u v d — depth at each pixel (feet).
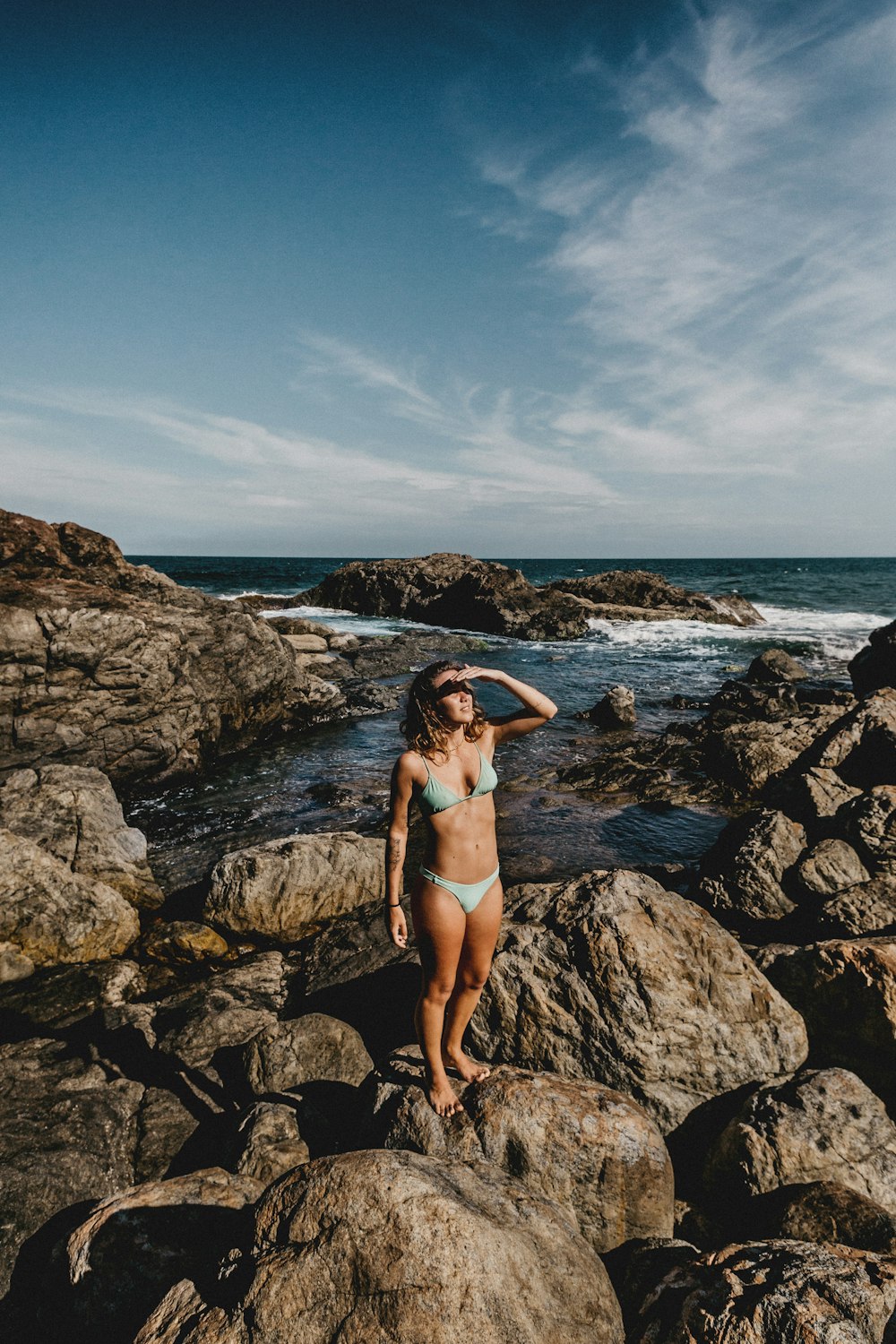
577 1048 15.10
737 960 16.21
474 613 126.72
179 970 23.63
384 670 81.25
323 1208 8.91
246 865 25.62
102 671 41.24
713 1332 8.64
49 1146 14.25
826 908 22.22
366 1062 16.40
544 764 46.85
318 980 21.17
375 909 25.35
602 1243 11.46
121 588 55.11
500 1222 9.45
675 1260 10.66
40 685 39.68
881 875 22.80
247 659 52.44
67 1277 10.83
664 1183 11.98
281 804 40.42
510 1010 15.56
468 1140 11.74
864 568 361.10
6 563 49.44
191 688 45.98
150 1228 11.06
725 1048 15.07
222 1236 10.96
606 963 15.38
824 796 27.63
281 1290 8.27
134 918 24.91
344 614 148.87
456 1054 13.14
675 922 16.37
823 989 16.53
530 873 30.19
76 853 27.27
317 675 72.90
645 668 85.10
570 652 98.07
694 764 44.86
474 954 12.01
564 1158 11.60
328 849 27.17
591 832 34.68
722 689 65.62
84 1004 20.70
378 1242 8.43
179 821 37.81
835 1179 12.45
